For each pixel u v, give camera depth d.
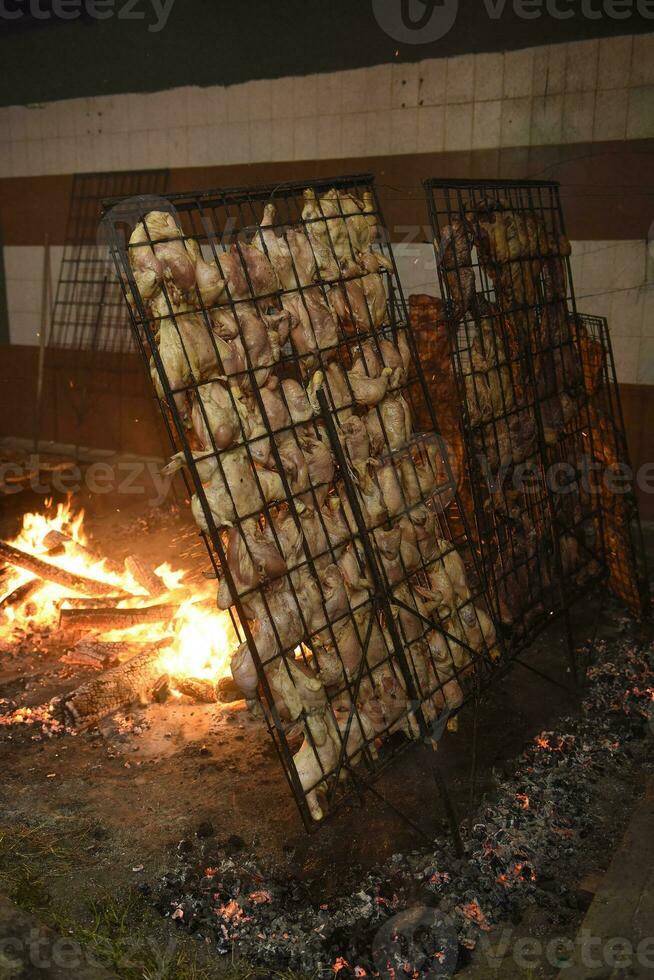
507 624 4.71
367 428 3.79
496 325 4.80
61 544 6.53
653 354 7.26
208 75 8.65
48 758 4.47
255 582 3.25
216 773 4.29
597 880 3.52
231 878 3.53
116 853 3.73
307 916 3.34
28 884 3.51
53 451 10.35
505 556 4.89
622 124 6.91
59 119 9.71
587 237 7.27
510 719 4.65
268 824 3.88
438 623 4.03
